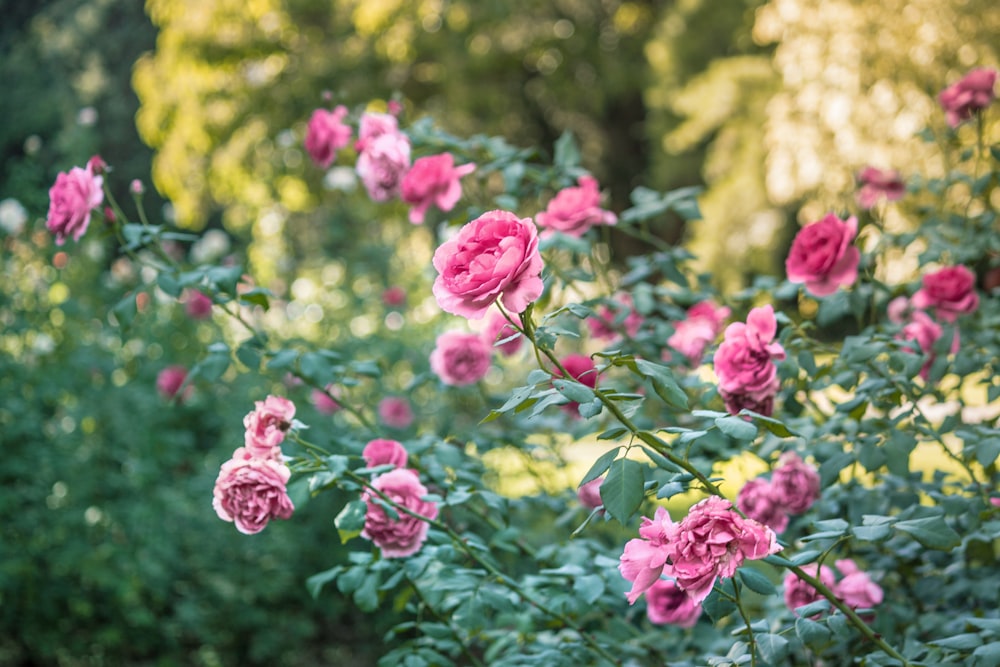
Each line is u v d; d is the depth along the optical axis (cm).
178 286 243
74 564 429
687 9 1369
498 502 218
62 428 460
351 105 1291
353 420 487
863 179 305
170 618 463
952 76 752
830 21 820
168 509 464
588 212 274
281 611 482
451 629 226
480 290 149
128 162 1842
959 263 276
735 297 279
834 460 210
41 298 500
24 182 530
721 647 224
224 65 1341
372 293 612
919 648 187
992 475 242
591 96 1411
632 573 155
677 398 155
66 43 1847
